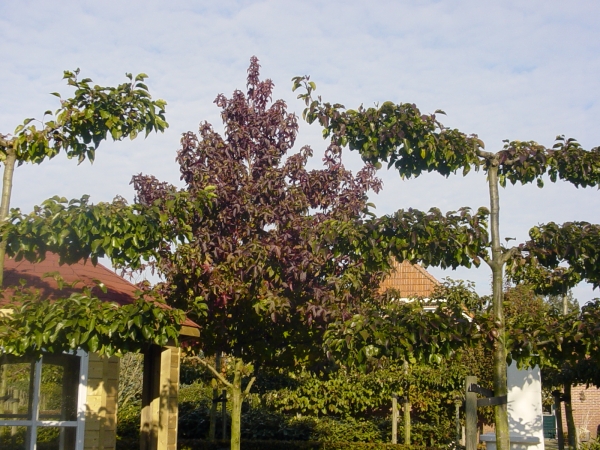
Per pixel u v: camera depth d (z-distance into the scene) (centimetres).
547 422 2759
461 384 1658
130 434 1770
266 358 999
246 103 1085
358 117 680
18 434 851
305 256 894
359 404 1819
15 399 858
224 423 1731
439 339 618
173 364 993
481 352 1636
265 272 914
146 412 995
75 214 589
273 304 866
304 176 1030
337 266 944
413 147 668
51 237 584
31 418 850
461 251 639
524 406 890
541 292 831
